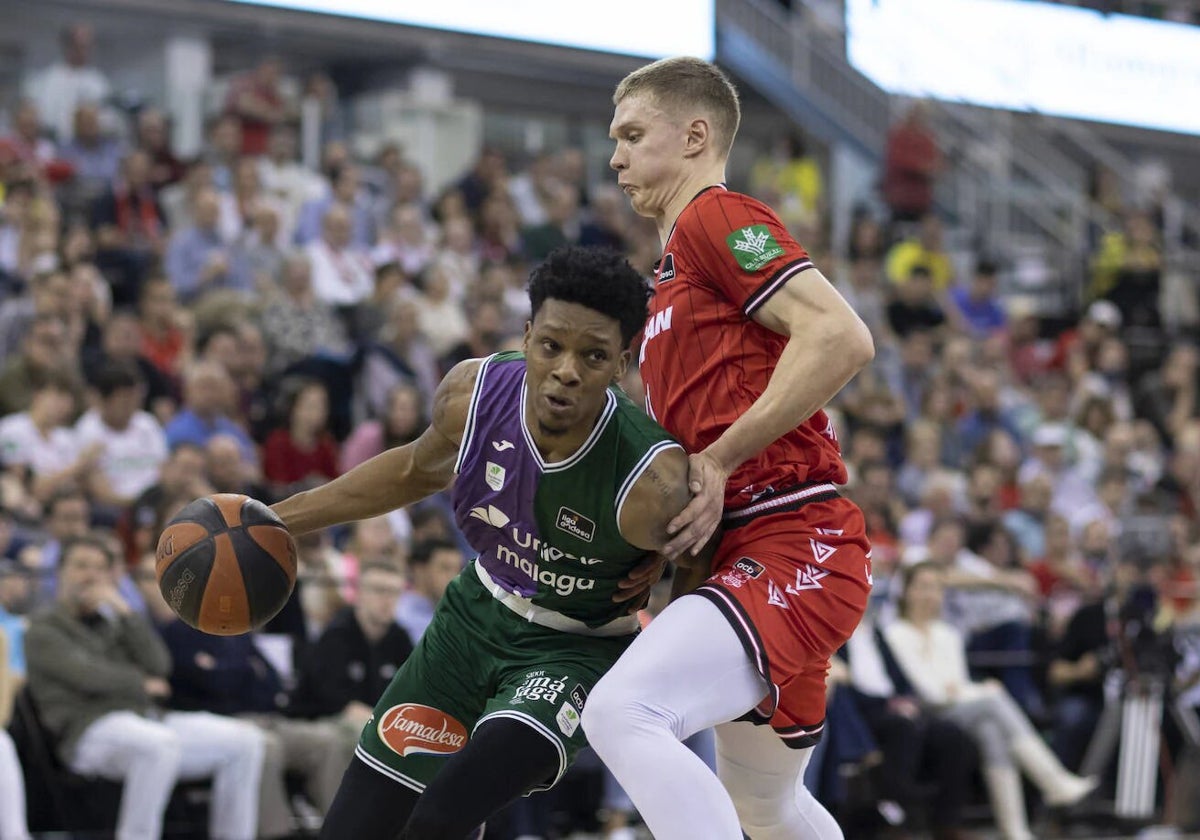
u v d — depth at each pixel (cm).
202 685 742
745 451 378
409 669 419
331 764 752
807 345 377
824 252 1424
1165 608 962
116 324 967
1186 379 1429
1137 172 1895
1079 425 1282
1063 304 1638
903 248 1533
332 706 758
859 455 1059
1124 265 1578
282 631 804
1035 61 1861
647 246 1388
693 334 400
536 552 391
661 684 372
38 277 993
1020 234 1773
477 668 410
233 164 1320
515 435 379
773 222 394
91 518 832
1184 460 1256
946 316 1425
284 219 1274
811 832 448
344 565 839
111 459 884
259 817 727
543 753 382
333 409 1022
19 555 777
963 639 934
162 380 984
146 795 698
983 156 1788
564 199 1376
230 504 405
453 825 371
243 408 999
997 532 1010
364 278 1198
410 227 1252
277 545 404
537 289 364
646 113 410
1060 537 1040
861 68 1861
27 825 711
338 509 418
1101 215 1731
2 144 1233
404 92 1642
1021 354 1445
